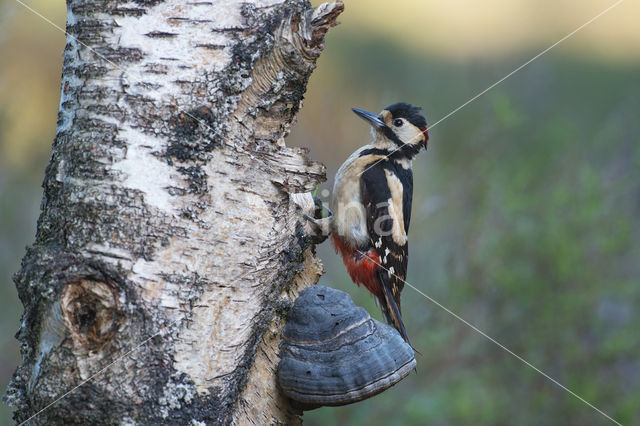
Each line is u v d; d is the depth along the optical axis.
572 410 11.42
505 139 14.19
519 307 12.05
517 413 11.45
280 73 5.48
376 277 9.98
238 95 5.33
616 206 12.91
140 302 4.89
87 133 5.13
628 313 12.80
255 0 5.39
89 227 4.94
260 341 5.60
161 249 5.01
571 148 14.43
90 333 4.85
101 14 5.25
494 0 20.75
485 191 12.83
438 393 11.20
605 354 11.46
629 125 14.08
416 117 10.66
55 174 5.18
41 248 4.98
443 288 12.38
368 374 5.62
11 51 14.46
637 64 19.73
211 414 5.09
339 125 15.25
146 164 5.08
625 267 12.42
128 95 5.15
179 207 5.10
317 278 6.64
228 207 5.31
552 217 12.19
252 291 5.45
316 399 5.59
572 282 11.88
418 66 17.78
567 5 21.05
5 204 14.13
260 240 5.48
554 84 19.05
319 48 5.61
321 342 5.73
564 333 11.77
